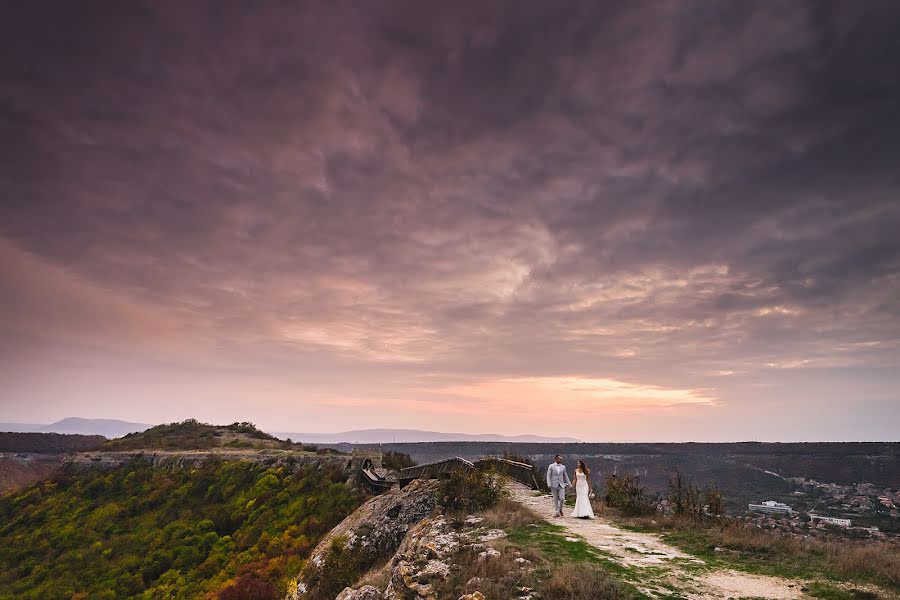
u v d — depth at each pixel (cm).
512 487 2597
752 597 871
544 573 991
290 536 3797
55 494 6594
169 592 3656
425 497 2444
